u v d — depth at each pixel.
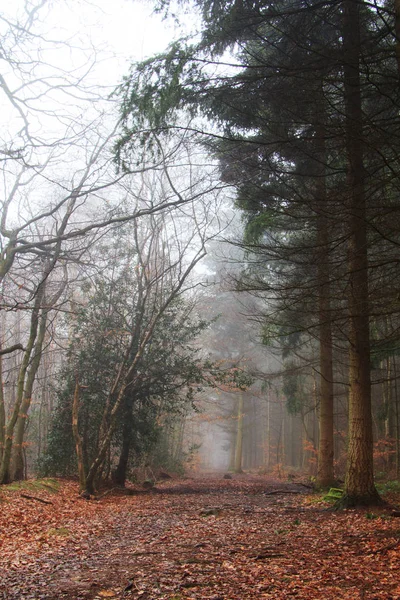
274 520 11.02
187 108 10.36
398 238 9.07
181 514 12.62
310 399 30.23
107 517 12.47
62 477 20.16
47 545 8.78
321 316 10.77
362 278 9.94
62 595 5.70
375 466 27.77
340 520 10.21
